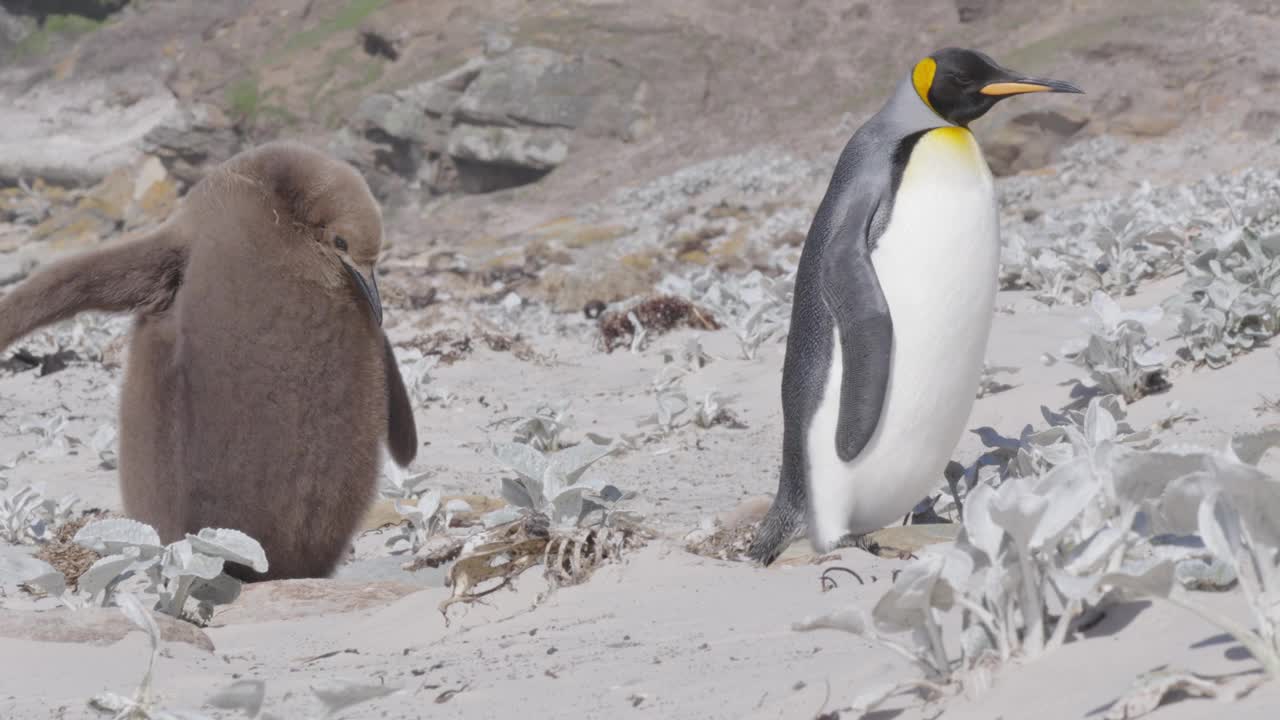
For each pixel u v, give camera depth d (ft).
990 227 22.63
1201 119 111.86
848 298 22.44
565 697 13.28
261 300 23.88
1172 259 49.29
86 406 53.57
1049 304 49.93
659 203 124.77
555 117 144.66
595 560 21.01
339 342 24.63
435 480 36.81
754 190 122.93
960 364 22.76
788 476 23.79
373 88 161.27
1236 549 9.52
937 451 23.25
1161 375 34.58
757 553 23.57
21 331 23.56
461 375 55.77
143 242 24.18
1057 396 35.99
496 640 17.71
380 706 13.93
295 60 171.53
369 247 24.16
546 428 39.99
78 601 20.70
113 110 213.66
